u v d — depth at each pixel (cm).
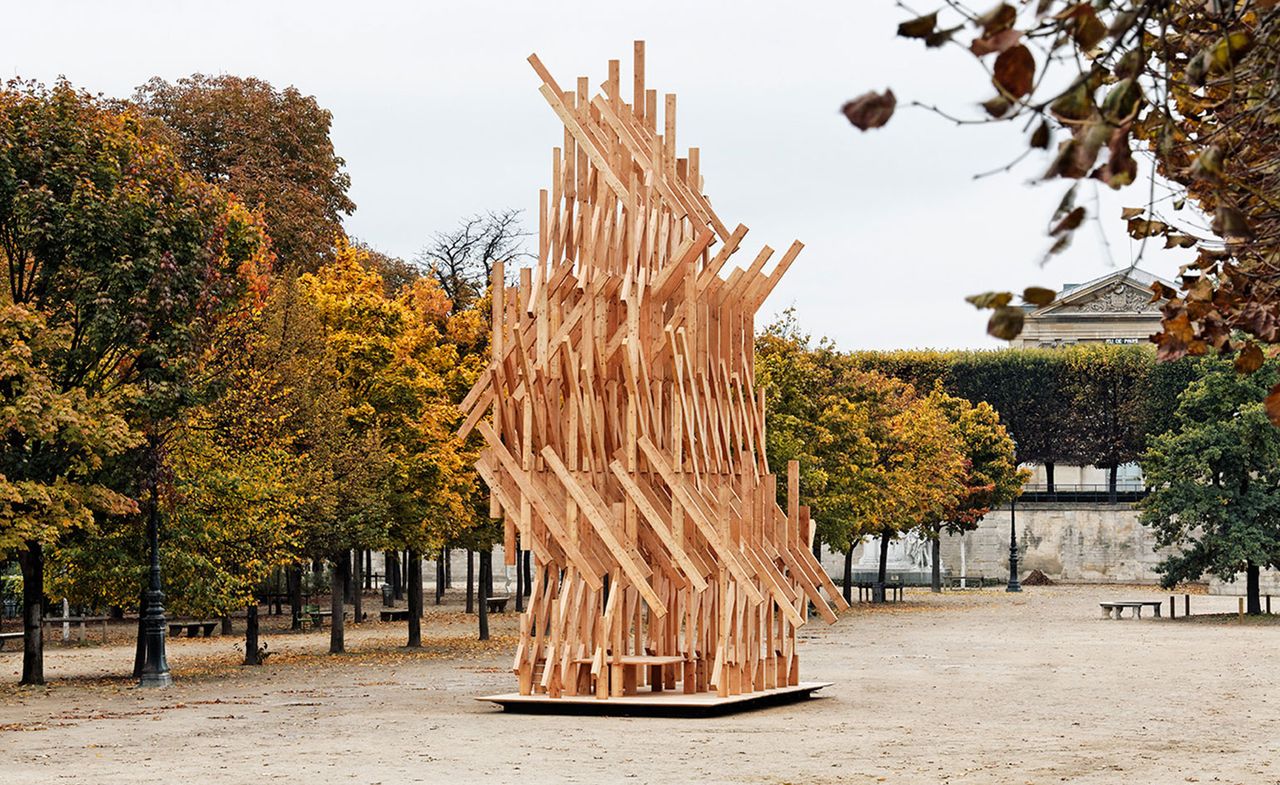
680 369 2547
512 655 4125
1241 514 5650
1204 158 506
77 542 3281
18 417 2847
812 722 2378
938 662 3700
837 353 6938
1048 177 471
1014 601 7275
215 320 3481
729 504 2545
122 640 4956
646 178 2628
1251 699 2778
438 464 4375
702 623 2658
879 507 6631
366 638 4950
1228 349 771
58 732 2302
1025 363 10000
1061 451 9969
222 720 2466
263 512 3644
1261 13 613
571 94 2659
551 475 2603
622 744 2095
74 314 3241
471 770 1838
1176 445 5694
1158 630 5012
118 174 3231
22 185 3125
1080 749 2047
